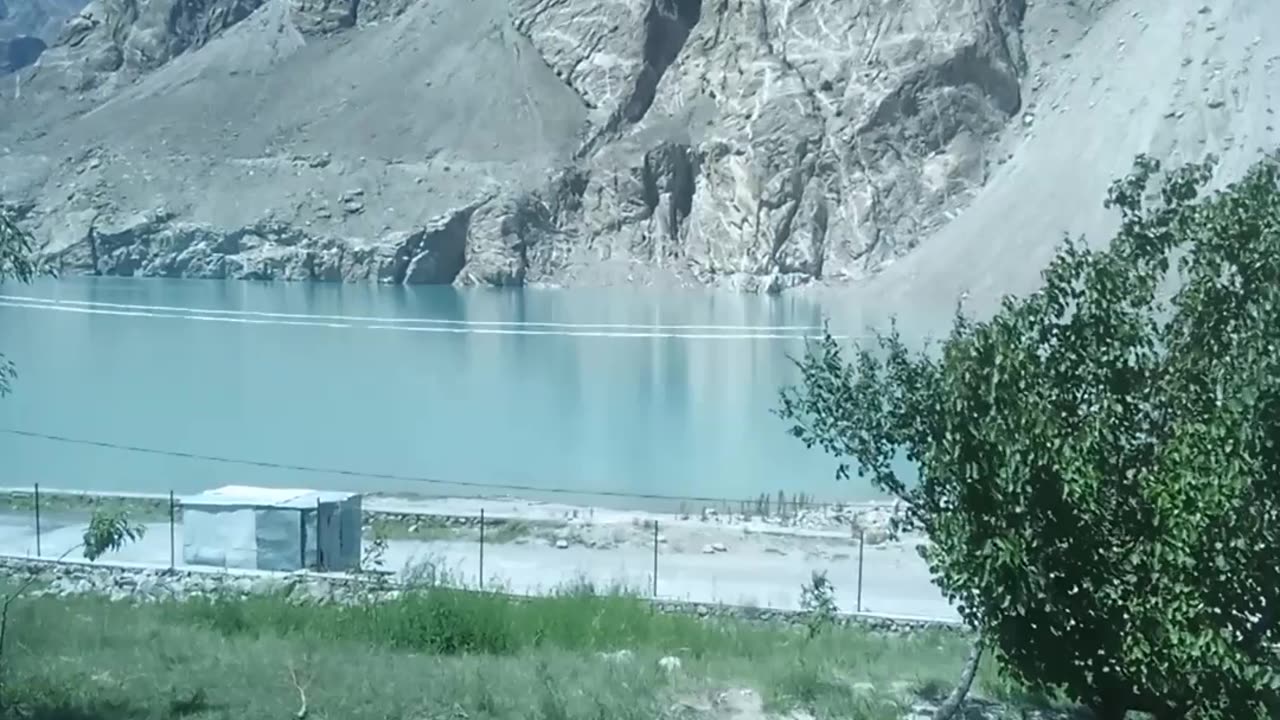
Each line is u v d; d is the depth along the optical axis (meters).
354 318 77.56
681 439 43.03
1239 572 9.37
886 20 109.62
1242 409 8.99
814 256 101.94
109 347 63.81
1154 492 9.52
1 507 30.05
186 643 14.17
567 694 12.20
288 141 118.88
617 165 111.38
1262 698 9.79
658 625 17.28
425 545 27.45
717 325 73.69
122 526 23.52
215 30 145.88
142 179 116.25
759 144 107.12
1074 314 10.71
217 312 79.75
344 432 44.00
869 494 34.47
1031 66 106.38
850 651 16.23
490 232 107.31
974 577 10.15
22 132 130.12
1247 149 86.44
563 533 28.12
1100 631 10.46
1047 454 9.66
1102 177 89.06
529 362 60.00
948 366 10.33
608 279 105.44
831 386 11.66
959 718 12.35
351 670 12.84
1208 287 10.43
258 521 24.45
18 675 12.06
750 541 27.67
